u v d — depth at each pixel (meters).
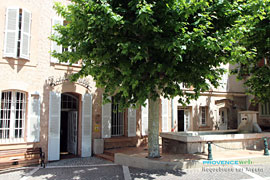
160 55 7.24
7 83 9.28
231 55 7.29
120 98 8.81
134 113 12.98
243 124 12.29
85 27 6.83
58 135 10.51
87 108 11.45
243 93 17.58
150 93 7.86
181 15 6.47
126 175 7.47
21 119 9.74
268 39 9.73
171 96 8.04
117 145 12.27
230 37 6.49
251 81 11.82
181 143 9.88
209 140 9.92
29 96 9.80
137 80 6.50
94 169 8.51
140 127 13.29
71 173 7.98
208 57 7.38
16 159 9.00
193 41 6.39
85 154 11.20
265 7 7.41
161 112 14.21
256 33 10.08
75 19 7.09
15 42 9.54
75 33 7.59
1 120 9.27
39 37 10.38
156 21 6.55
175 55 6.47
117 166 8.89
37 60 10.20
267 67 11.10
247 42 10.62
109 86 7.93
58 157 10.39
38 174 7.93
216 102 16.64
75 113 11.90
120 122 12.91
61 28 8.39
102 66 7.19
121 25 6.59
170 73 6.73
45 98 10.33
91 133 11.52
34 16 10.26
